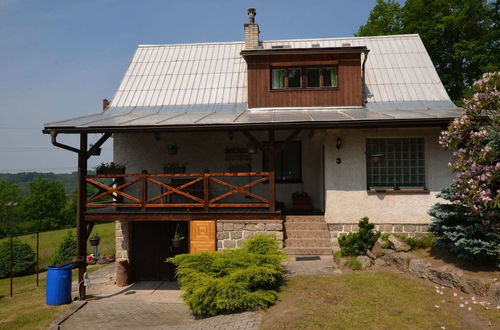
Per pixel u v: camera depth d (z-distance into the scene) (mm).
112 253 17938
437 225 7949
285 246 9672
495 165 6973
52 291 8656
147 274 11539
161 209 10938
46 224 46719
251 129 9141
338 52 11000
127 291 10156
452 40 21078
